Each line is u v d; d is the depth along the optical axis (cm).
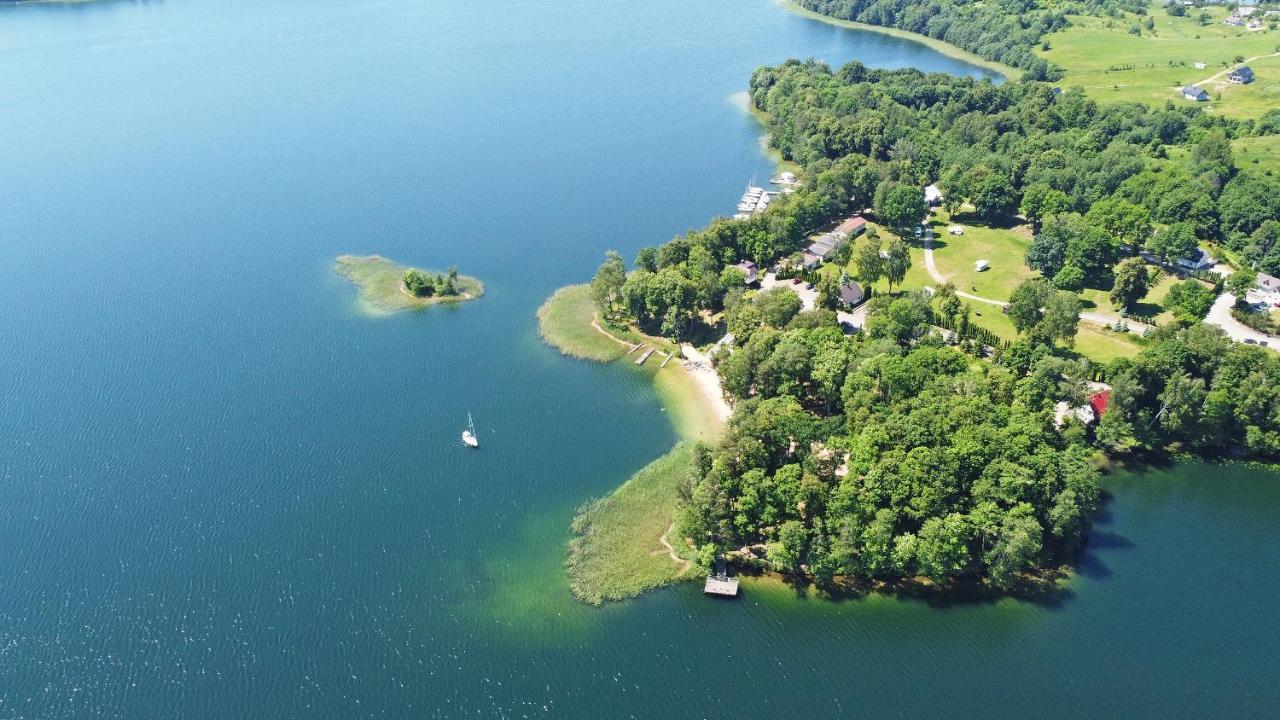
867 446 16250
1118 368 19200
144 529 16900
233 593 15525
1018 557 14938
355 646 14588
